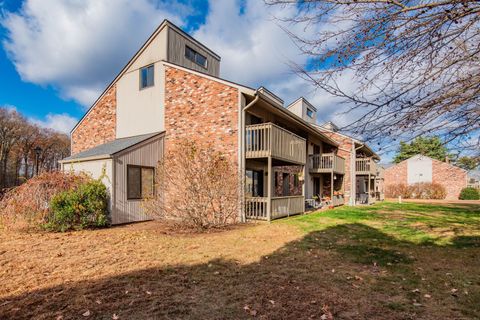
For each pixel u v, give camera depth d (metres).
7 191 9.45
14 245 6.95
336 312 3.41
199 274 4.77
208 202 9.78
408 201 25.08
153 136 12.04
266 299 3.78
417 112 3.39
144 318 3.26
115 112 14.70
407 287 4.21
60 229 8.98
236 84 10.89
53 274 4.76
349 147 20.94
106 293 3.96
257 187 13.30
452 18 2.79
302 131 17.48
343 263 5.45
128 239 7.69
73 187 9.45
